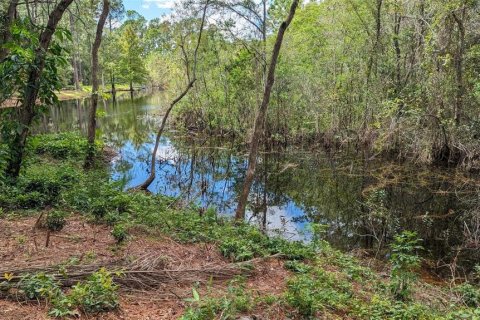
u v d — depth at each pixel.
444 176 15.20
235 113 24.69
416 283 6.65
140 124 28.19
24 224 6.32
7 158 7.75
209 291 4.76
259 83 22.11
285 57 21.88
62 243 5.75
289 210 12.12
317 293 5.11
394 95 18.20
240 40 18.61
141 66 54.03
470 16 15.13
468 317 4.86
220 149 21.39
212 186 14.51
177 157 18.81
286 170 17.38
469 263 8.40
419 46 16.86
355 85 20.72
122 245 5.96
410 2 16.48
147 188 13.29
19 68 7.67
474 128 16.11
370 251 8.99
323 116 22.72
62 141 15.40
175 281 4.96
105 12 12.94
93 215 7.12
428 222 10.88
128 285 4.62
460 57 15.23
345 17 20.41
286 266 6.37
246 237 7.57
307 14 23.94
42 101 8.39
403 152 17.95
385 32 19.17
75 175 10.21
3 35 9.17
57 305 3.69
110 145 20.09
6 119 8.14
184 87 26.83
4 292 3.85
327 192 14.12
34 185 7.90
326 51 22.20
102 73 47.50
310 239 9.47
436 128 16.77
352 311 4.90
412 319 4.78
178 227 7.46
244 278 5.50
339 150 21.09
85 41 38.81
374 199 12.60
